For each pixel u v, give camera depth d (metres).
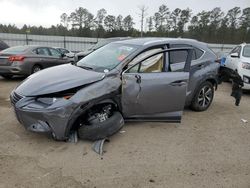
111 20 51.66
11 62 9.91
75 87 4.22
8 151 4.14
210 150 4.51
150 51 5.04
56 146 4.33
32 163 3.83
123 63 4.73
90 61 5.27
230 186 3.52
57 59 11.42
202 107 6.52
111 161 3.97
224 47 35.34
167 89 4.94
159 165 3.94
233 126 5.69
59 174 3.59
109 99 4.52
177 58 5.29
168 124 5.54
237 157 4.32
